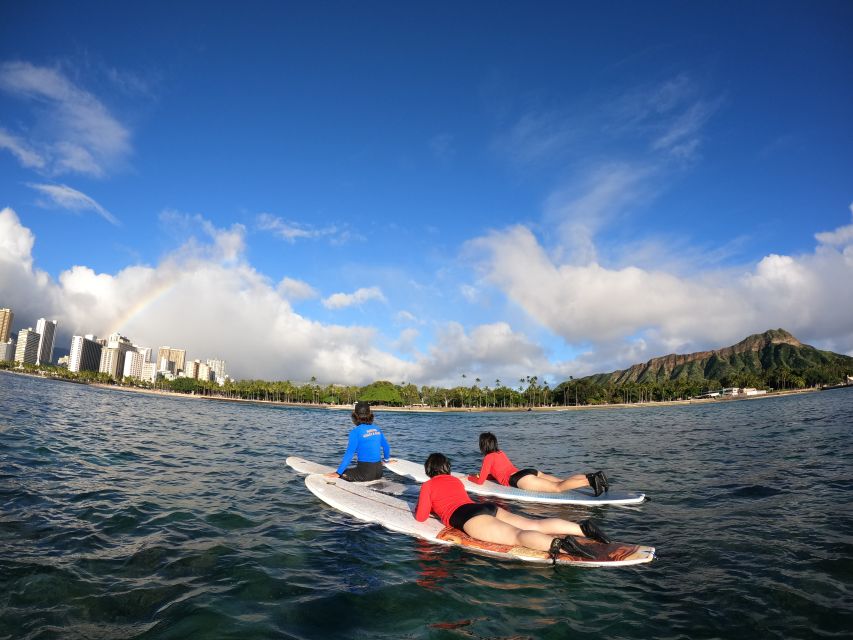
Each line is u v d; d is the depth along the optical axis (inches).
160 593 188.2
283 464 521.0
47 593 182.4
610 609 181.5
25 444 522.0
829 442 680.4
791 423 1139.9
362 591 197.0
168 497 342.6
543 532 249.9
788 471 460.8
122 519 282.5
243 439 794.8
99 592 186.4
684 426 1333.7
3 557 213.6
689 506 340.2
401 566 227.3
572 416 3348.9
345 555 241.1
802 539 256.1
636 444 819.4
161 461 496.1
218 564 221.5
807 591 192.1
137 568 212.2
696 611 179.2
